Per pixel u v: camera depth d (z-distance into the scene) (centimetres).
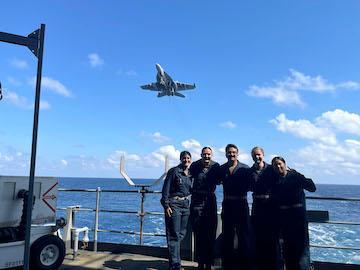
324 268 625
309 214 627
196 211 598
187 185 620
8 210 598
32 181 400
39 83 404
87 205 4744
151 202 5025
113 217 2997
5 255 555
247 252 579
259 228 575
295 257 554
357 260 1400
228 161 596
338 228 2303
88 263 669
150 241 1858
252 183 585
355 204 5178
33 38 409
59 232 763
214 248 658
